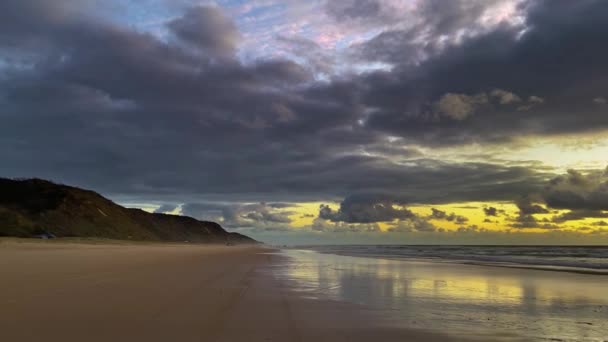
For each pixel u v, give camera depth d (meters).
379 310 13.85
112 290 15.52
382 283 22.22
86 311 11.66
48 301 12.77
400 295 17.69
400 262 43.94
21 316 10.75
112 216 107.06
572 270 33.47
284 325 11.11
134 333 9.67
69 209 92.31
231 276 23.83
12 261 24.05
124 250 50.25
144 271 23.77
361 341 9.80
